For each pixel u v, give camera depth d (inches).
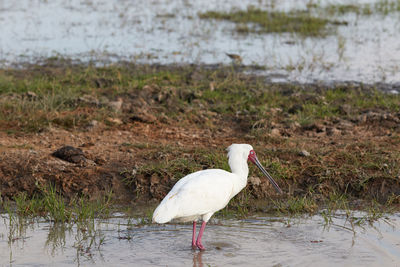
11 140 535.2
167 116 616.1
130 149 518.0
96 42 964.6
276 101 665.6
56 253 370.6
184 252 373.7
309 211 440.5
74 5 1320.1
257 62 851.4
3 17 1158.3
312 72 800.3
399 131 569.9
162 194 460.1
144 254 370.6
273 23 1101.7
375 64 840.3
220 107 640.4
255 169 483.8
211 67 821.2
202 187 374.9
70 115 595.2
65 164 488.4
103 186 464.8
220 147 526.9
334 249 374.6
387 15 1183.6
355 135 562.3
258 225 418.6
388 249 373.4
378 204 449.7
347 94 692.7
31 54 877.2
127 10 1259.2
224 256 367.2
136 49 922.7
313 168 485.1
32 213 432.8
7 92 664.4
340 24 1101.1
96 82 722.8
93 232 404.2
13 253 369.4
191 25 1104.8
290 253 370.3
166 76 756.6
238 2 1365.7
